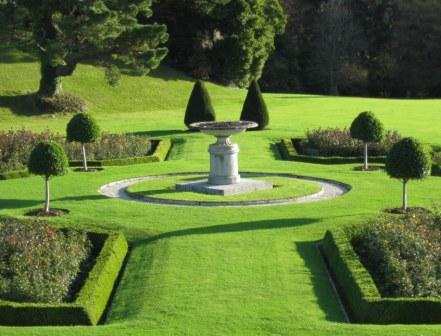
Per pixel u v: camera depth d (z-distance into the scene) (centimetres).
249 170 3253
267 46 7619
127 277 1906
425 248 1927
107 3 5100
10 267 1827
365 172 3175
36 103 5438
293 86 8625
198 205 2580
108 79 5312
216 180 2802
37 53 5256
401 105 5978
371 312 1573
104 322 1650
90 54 5269
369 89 8762
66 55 5188
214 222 2327
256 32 7388
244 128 2762
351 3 8812
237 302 1664
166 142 4069
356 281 1694
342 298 1730
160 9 7244
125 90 6191
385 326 1498
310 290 1755
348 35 8531
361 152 3666
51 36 5216
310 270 1895
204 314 1595
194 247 2073
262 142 4116
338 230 2066
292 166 3362
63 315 1588
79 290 1805
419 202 2578
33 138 3588
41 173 2450
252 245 2086
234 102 6406
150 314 1608
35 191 2852
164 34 5197
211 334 1486
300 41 8706
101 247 2127
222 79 7319
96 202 2638
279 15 7462
